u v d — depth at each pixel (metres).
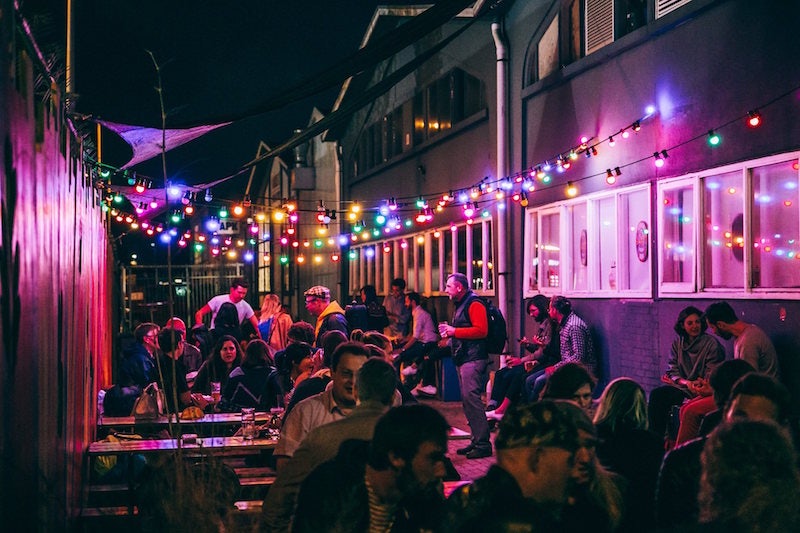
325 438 4.32
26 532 3.87
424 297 20.92
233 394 9.78
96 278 9.47
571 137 14.05
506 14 16.31
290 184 34.81
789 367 9.12
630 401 4.64
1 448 3.32
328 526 3.21
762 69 9.57
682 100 11.09
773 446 2.50
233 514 4.58
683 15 10.90
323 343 7.88
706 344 9.44
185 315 24.69
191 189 12.55
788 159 9.16
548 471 2.81
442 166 19.86
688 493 3.66
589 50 13.50
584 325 12.61
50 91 4.83
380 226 24.80
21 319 3.81
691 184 10.94
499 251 16.36
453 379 17.06
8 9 3.66
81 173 6.81
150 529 4.77
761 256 9.73
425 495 3.21
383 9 19.75
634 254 12.41
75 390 6.51
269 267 39.03
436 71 20.09
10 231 3.58
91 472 8.22
